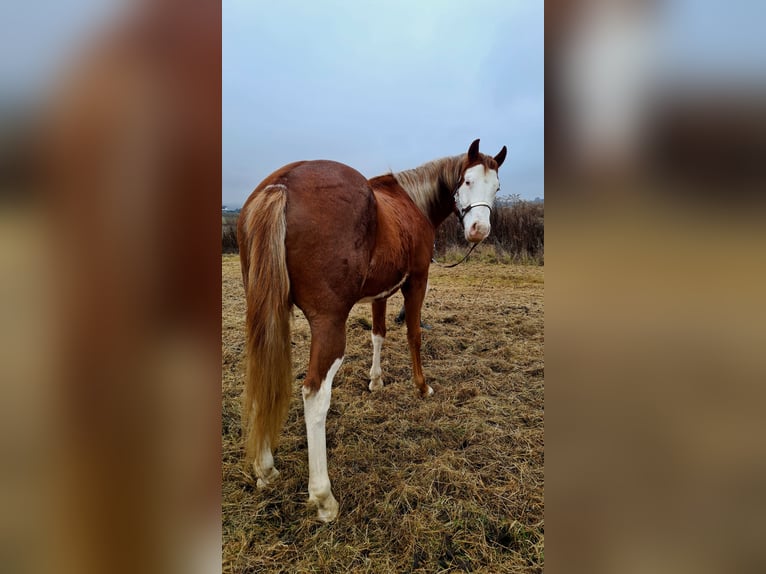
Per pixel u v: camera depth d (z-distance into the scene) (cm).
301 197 146
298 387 266
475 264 668
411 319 244
